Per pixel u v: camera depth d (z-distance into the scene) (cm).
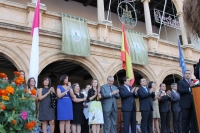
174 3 1404
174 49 1280
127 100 664
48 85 605
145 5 1270
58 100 584
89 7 1486
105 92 654
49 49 866
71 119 577
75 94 636
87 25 992
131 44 1073
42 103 570
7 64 1117
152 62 1149
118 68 1024
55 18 929
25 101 340
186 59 1270
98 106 634
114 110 666
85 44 930
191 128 552
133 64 1074
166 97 799
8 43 783
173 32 1650
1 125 296
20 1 1227
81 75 1416
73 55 905
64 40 880
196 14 190
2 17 804
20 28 806
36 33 749
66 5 1391
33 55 727
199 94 290
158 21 1286
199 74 385
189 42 1395
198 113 291
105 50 1003
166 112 798
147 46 1175
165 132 782
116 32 1077
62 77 605
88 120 679
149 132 703
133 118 674
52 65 1115
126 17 1209
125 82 691
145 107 684
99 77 952
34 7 855
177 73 1244
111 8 1527
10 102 322
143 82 708
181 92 558
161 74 1166
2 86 340
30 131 334
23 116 316
